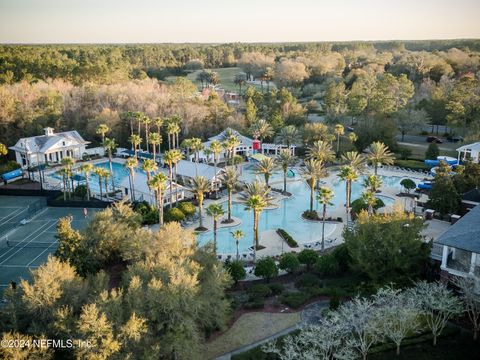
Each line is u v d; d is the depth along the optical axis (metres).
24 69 167.88
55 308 34.91
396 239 46.66
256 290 47.59
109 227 50.41
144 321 33.25
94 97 137.62
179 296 35.34
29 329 34.03
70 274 38.28
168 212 70.50
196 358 35.34
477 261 42.44
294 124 128.12
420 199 80.56
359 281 49.34
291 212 77.19
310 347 35.31
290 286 50.19
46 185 91.50
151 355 32.28
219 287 40.72
